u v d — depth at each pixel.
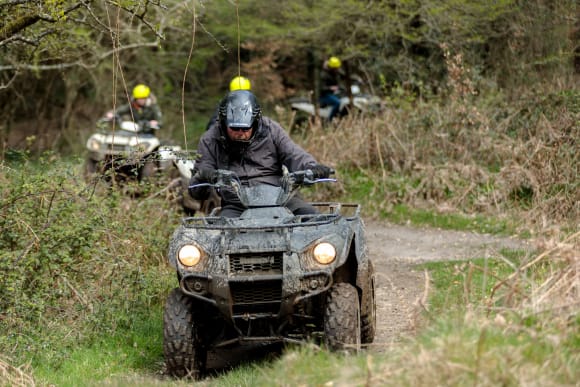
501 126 35.91
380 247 30.22
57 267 18.38
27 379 15.22
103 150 33.47
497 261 23.08
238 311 15.28
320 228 15.52
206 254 15.26
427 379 10.78
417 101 40.19
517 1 40.31
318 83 54.03
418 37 45.16
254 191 16.66
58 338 17.33
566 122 32.91
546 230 18.70
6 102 57.25
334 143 39.62
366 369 11.84
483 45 43.62
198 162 17.81
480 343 10.88
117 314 18.73
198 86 62.62
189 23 50.84
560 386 10.59
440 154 36.47
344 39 48.22
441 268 25.03
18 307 17.06
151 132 35.75
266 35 50.44
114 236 21.34
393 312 20.44
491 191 33.47
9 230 18.97
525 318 12.63
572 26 39.09
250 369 15.37
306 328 15.98
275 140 17.72
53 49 26.00
